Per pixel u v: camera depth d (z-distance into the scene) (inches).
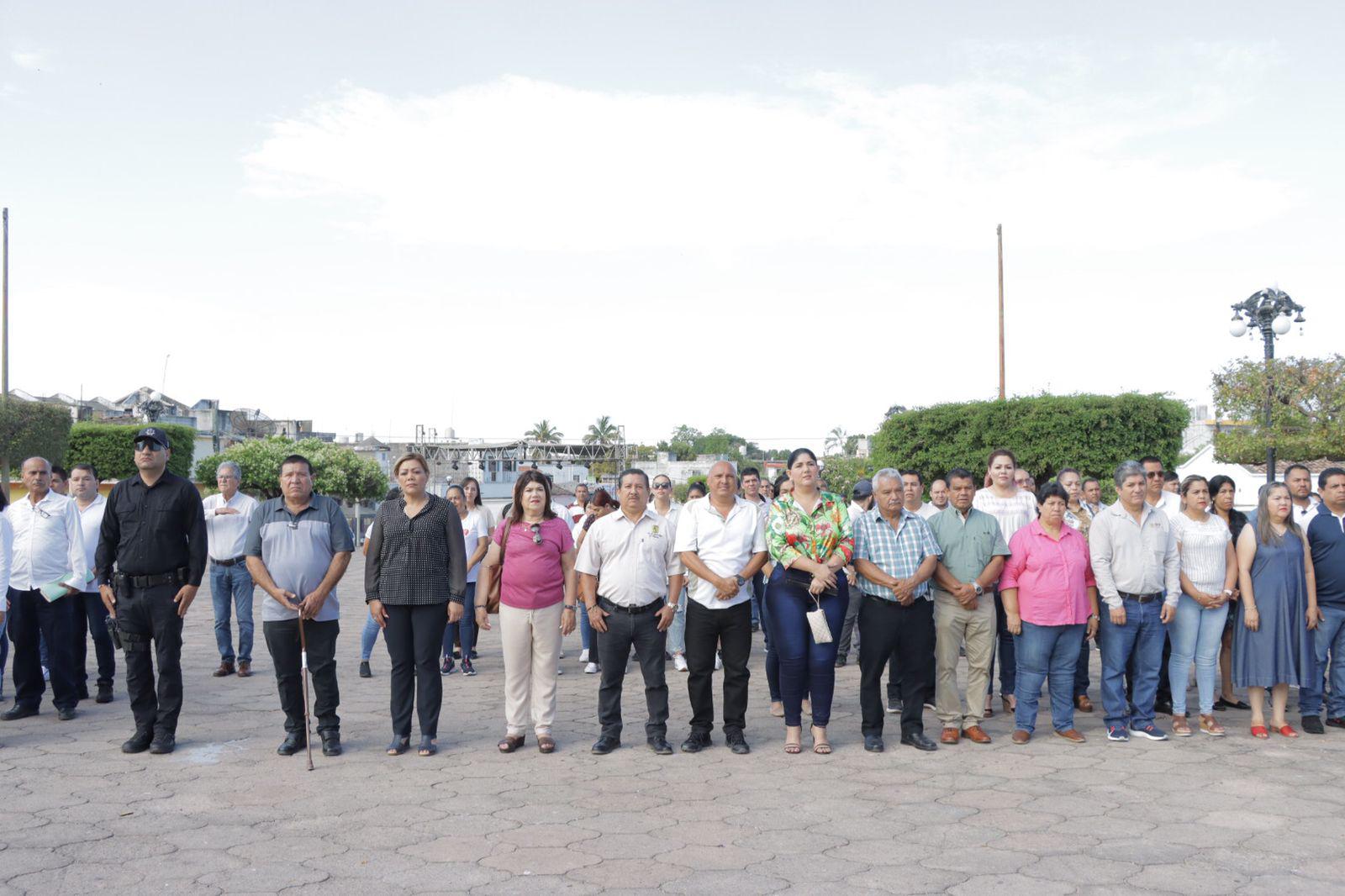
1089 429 848.9
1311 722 283.7
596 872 170.2
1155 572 272.7
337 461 2009.1
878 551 263.7
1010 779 233.1
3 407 1200.2
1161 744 271.3
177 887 162.9
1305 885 163.6
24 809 206.7
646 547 264.2
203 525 263.9
